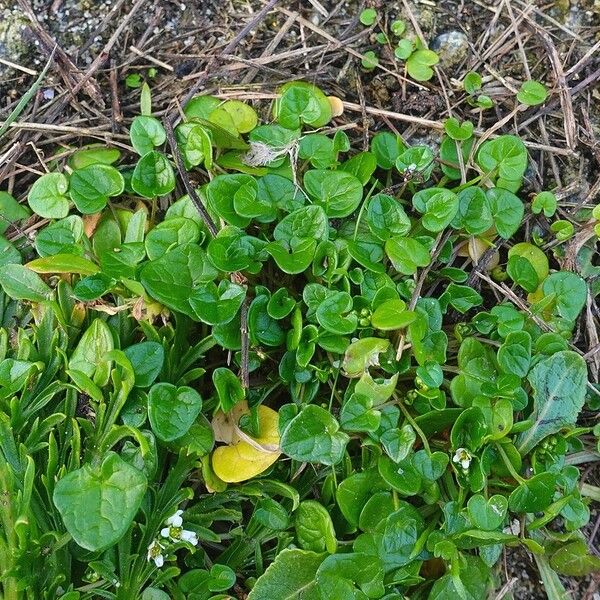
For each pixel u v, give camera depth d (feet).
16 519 0.69
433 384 0.72
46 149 0.86
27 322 0.79
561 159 0.89
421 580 0.74
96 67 0.86
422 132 0.88
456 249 0.83
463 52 0.90
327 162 0.82
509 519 0.78
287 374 0.75
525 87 0.87
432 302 0.77
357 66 0.89
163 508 0.73
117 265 0.75
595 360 0.84
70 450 0.74
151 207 0.82
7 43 0.86
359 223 0.80
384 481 0.74
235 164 0.81
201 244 0.76
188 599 0.71
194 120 0.81
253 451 0.74
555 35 0.91
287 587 0.71
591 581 0.80
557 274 0.82
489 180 0.84
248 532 0.75
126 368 0.71
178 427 0.70
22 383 0.73
